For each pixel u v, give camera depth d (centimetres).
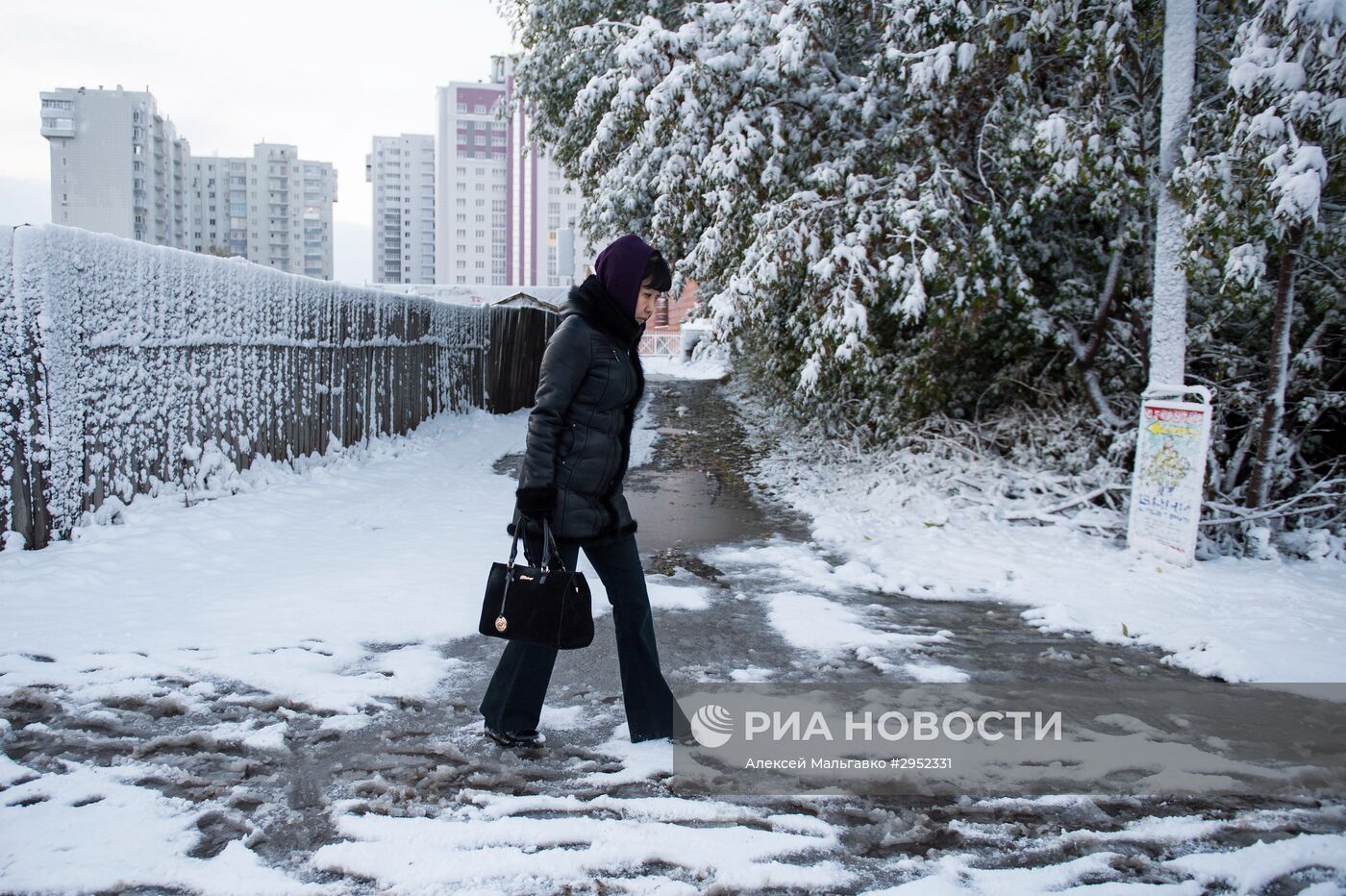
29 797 280
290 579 532
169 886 237
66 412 548
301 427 835
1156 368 681
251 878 242
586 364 308
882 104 935
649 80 1020
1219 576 612
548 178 17275
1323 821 294
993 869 259
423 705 367
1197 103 760
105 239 573
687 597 550
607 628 477
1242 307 718
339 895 236
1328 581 608
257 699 361
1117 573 627
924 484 862
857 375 831
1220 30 788
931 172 846
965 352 938
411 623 465
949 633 499
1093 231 908
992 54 778
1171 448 650
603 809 286
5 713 339
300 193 13825
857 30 996
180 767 304
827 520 791
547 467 302
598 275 317
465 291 4791
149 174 10025
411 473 927
